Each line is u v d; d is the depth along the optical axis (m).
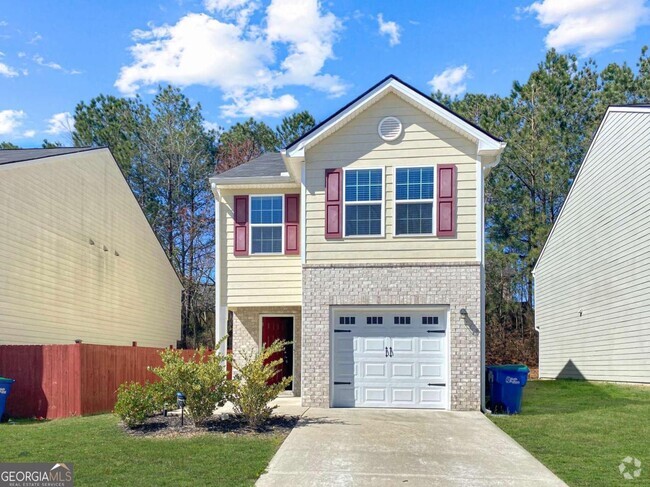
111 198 22.47
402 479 7.73
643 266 16.86
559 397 16.08
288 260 15.60
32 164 16.98
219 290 15.72
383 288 13.21
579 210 22.28
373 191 13.53
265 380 10.77
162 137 35.66
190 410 10.55
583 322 21.80
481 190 13.21
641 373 17.09
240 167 17.12
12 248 15.88
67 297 18.94
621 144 18.42
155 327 26.52
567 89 31.11
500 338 32.47
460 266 13.05
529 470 8.13
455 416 12.02
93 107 35.47
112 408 15.06
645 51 31.89
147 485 7.30
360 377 13.25
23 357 13.95
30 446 9.31
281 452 8.90
